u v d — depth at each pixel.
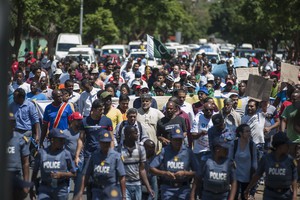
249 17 115.12
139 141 17.23
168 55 34.97
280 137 13.45
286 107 19.09
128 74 38.41
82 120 16.75
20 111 19.95
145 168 15.15
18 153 14.62
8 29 4.72
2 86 4.62
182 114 19.48
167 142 18.14
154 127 19.02
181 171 13.73
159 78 28.92
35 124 20.20
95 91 23.66
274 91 29.75
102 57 68.56
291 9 67.50
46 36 98.06
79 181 16.34
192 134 19.59
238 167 16.58
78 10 96.06
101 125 16.64
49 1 68.50
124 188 13.50
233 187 13.41
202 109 20.36
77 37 81.00
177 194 13.85
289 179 13.61
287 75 28.14
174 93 21.42
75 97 24.45
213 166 13.31
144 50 67.12
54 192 14.02
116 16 104.38
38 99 24.88
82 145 16.70
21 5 63.25
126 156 14.81
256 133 19.91
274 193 13.70
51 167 13.89
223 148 13.24
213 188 13.34
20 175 15.11
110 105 19.11
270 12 71.06
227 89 27.78
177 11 145.88
